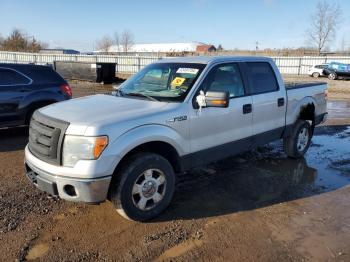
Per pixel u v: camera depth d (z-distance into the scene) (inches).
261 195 191.5
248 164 244.1
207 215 166.9
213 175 220.2
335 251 138.4
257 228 155.6
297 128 247.6
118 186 147.5
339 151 283.9
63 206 173.3
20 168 227.1
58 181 142.2
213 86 183.6
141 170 151.3
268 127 220.4
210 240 145.5
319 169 237.1
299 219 164.6
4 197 181.2
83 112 155.5
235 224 159.0
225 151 192.1
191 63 190.2
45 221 158.4
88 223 157.3
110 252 135.9
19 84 302.8
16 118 302.4
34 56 1617.9
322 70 1401.3
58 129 144.9
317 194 194.5
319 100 270.2
